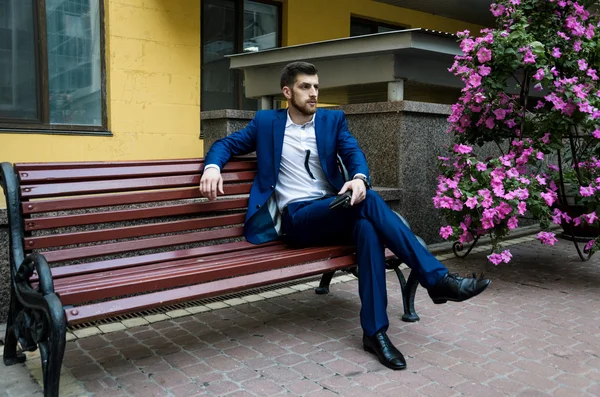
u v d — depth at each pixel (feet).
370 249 9.62
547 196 13.29
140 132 21.67
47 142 19.47
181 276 8.48
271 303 12.78
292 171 11.07
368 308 9.60
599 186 13.98
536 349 10.01
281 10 26.76
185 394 8.38
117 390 8.50
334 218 10.37
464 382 8.72
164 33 21.94
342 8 28.66
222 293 8.83
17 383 8.75
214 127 18.38
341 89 19.13
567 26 13.78
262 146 11.14
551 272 15.29
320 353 9.87
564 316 11.76
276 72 19.67
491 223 13.08
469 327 11.10
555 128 13.79
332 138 11.04
